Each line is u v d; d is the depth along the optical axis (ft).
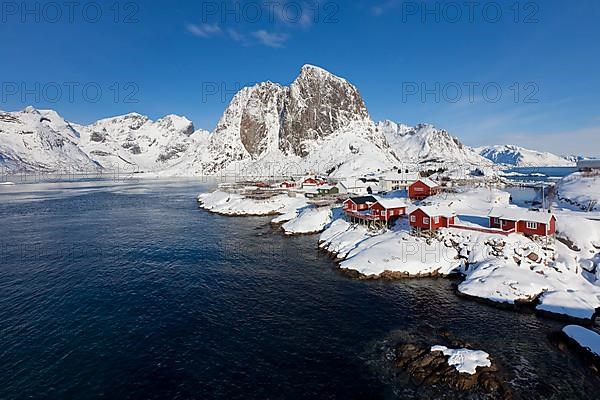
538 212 149.79
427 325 99.96
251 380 76.23
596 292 116.88
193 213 309.83
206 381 75.92
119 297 121.39
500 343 90.02
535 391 70.79
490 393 69.36
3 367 80.59
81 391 72.84
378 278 138.00
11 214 302.45
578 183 237.04
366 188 350.64
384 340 91.50
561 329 95.30
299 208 276.41
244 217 286.25
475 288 120.47
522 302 112.27
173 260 165.48
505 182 363.15
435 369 76.69
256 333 96.27
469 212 196.65
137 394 71.97
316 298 120.26
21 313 108.37
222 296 122.31
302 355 85.46
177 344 90.68
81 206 355.36
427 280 135.85
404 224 183.32
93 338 93.61
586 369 78.23
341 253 166.71
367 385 73.92
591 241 141.18
